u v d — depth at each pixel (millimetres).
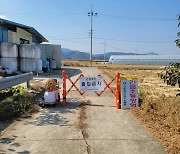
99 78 10547
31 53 24875
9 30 26391
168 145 5707
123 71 37188
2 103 9289
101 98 11766
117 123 7547
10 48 22750
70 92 13422
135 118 8164
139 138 6234
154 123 7508
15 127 7031
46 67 29547
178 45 6539
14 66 23000
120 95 9758
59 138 6176
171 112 8516
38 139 6090
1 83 9398
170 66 6910
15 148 5527
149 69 46500
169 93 14523
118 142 5953
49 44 37000
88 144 5797
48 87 10062
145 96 12117
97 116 8383
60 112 8891
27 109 9070
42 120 7793
